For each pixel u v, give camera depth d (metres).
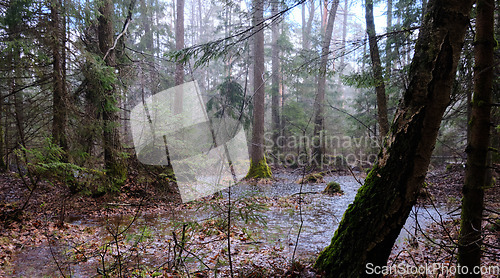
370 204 2.34
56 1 7.23
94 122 8.22
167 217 5.99
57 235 5.43
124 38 10.55
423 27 2.12
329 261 2.62
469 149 2.06
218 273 3.53
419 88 2.10
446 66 2.03
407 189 2.18
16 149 6.19
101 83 8.35
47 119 7.80
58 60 7.80
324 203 8.83
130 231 5.65
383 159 2.32
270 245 4.93
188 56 3.97
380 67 5.71
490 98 1.98
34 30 7.25
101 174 7.92
